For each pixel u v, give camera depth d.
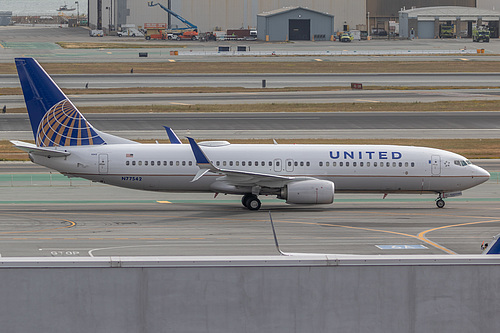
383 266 76.81
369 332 77.12
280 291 76.69
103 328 75.19
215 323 76.31
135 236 172.88
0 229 180.50
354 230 183.25
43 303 74.12
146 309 75.56
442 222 196.75
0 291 73.12
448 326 77.19
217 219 199.75
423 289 77.00
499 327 77.25
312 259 76.81
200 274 75.94
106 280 74.88
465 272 76.81
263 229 183.88
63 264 74.31
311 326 77.06
